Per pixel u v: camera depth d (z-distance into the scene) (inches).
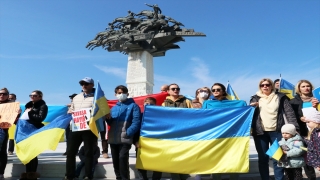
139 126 277.1
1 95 312.2
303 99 282.7
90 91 297.7
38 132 289.6
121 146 273.3
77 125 280.8
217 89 288.7
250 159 354.3
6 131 302.5
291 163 233.1
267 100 262.5
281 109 257.3
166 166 271.6
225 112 275.3
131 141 273.6
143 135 283.6
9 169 339.3
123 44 954.1
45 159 402.6
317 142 223.6
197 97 350.6
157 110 287.4
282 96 260.5
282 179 251.0
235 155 262.4
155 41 982.4
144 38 935.7
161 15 947.3
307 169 271.4
